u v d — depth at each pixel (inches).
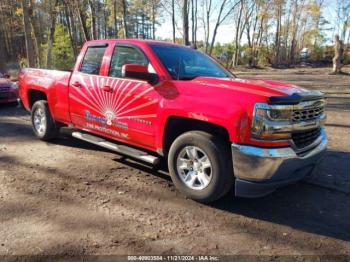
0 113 387.5
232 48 1925.4
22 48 1935.3
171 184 178.7
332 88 642.2
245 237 129.8
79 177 184.9
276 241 127.6
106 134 199.5
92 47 210.7
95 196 161.3
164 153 170.9
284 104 138.2
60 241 122.5
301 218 146.0
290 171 143.2
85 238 125.0
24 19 756.0
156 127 167.8
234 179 150.3
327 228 138.1
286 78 922.7
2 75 475.2
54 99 232.8
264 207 155.4
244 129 137.0
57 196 160.1
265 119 135.6
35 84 250.4
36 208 147.3
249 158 137.4
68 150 235.1
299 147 148.4
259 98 136.8
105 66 197.2
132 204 154.1
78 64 216.1
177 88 160.1
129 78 165.6
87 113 207.6
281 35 2030.0
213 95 147.9
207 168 153.1
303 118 146.9
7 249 117.0
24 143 252.8
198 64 192.2
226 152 147.2
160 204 155.1
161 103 163.5
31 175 186.4
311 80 847.1
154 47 182.1
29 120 346.3
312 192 172.9
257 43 1831.9
